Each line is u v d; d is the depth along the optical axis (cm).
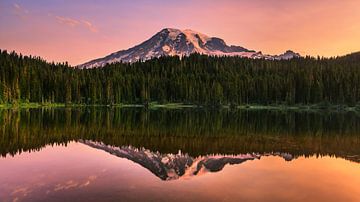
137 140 4262
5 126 5475
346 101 14325
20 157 2984
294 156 3234
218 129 5553
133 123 6531
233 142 4153
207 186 2100
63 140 4147
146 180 2214
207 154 3334
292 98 14975
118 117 8206
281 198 1900
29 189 1978
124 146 3778
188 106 15775
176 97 16750
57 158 2961
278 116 9244
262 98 15738
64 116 8188
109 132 5019
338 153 3400
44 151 3322
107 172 2439
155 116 8794
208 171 2556
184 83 16688
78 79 15825
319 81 15062
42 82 14438
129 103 16438
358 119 8231
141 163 2808
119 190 1970
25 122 6284
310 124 6594
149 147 3741
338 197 1939
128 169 2556
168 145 3900
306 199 1894
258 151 3512
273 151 3519
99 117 8094
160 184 2116
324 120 7775
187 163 2862
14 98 12738
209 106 15400
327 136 4706
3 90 12438
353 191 2058
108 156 3108
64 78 15012
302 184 2197
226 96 15800
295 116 9350
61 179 2217
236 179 2303
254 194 1958
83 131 5078
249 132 5144
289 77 16288
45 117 7719
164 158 3089
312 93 14812
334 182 2259
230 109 13825
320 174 2486
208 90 15662
